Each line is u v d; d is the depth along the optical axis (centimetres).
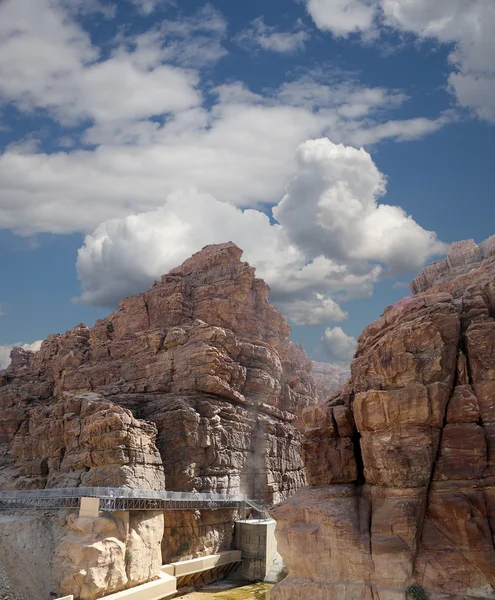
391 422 4812
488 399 4731
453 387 4912
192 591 8938
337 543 4775
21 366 16262
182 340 11669
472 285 5328
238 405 11831
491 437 4653
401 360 4903
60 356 13625
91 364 12775
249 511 10975
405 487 4703
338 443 5291
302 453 5378
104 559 6875
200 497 9469
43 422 11225
